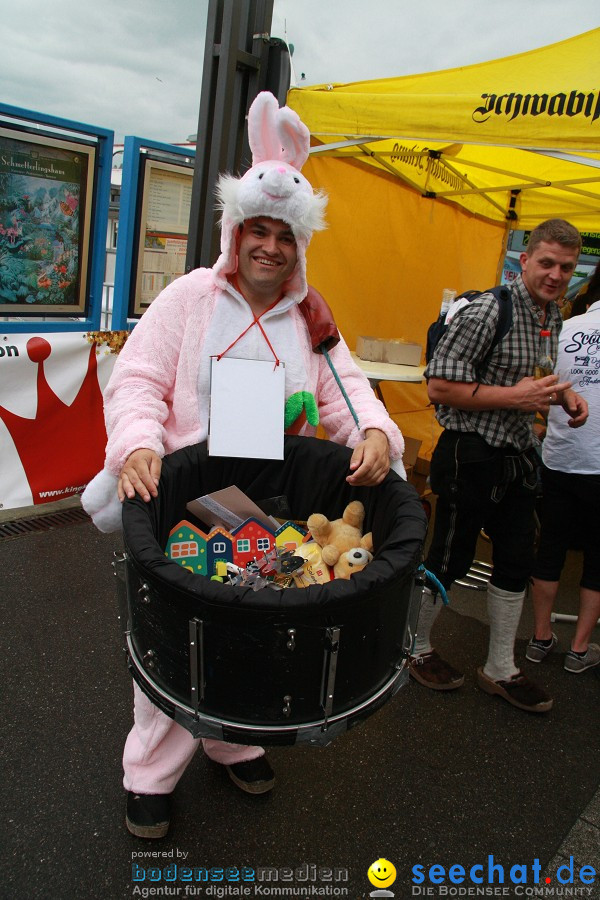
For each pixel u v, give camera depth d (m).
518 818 1.94
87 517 3.75
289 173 1.39
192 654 1.00
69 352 3.53
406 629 1.18
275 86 3.15
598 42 2.38
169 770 1.68
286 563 1.35
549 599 2.76
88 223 3.48
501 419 2.22
